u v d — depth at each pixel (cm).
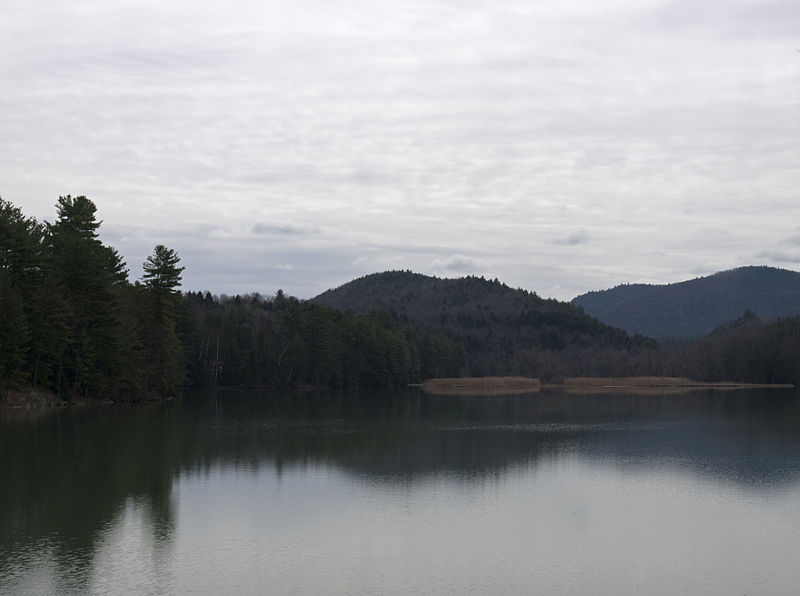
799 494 4122
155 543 3081
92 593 2505
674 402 12269
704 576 2727
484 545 3092
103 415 8156
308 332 16450
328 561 2861
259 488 4203
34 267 8606
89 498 3894
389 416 9100
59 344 8731
